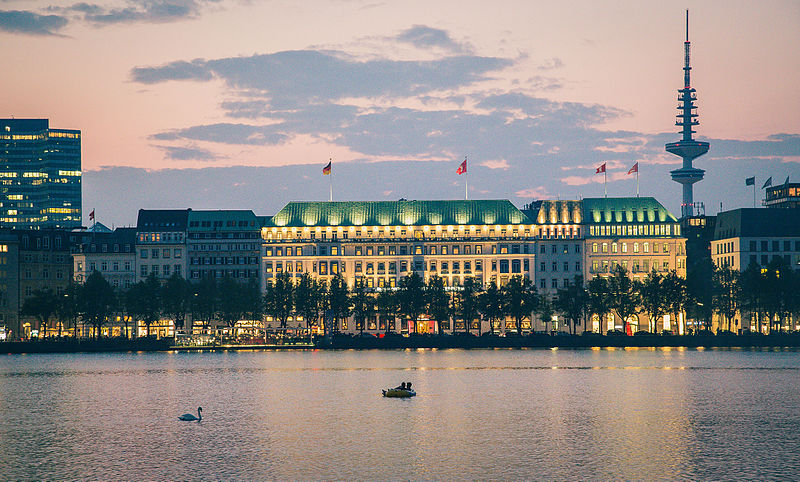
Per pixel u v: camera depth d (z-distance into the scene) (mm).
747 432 142000
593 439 137000
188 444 134375
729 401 172750
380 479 115375
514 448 131125
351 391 188125
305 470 119375
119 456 127125
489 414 158625
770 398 176375
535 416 156625
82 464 122812
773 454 126938
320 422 151375
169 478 116062
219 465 122000
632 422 150625
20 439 138750
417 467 120625
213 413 160875
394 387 193750
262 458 125562
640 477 115812
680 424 148875
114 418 156500
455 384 198625
